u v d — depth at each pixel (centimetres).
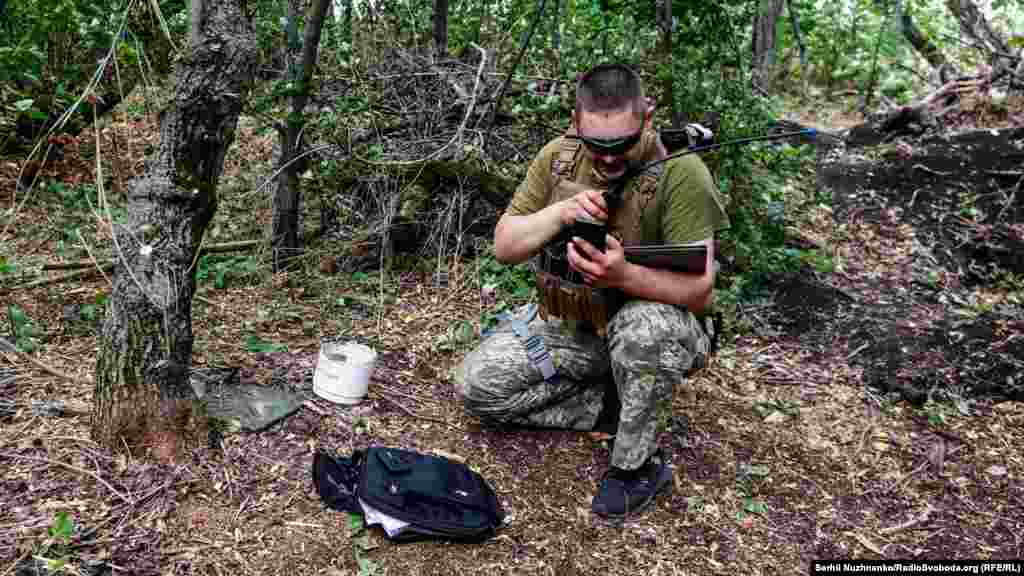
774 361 381
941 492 297
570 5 516
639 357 259
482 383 284
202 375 299
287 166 396
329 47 455
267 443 271
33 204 452
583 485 277
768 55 687
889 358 382
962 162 579
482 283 413
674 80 412
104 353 250
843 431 330
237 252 414
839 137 672
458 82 467
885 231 510
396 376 328
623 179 256
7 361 298
